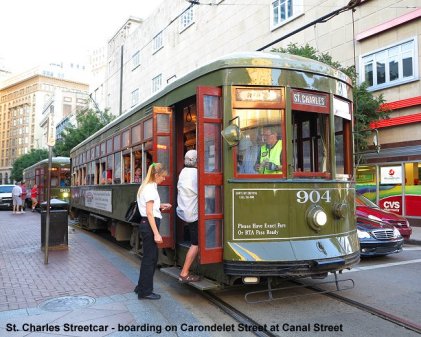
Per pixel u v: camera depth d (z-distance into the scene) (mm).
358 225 9055
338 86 6184
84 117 37688
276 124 5609
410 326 4754
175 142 6832
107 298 5887
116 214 10195
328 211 5758
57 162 23500
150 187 5852
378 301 5801
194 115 6711
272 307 5500
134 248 9242
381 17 16391
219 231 5477
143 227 5852
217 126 5535
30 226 16625
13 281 6934
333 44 18219
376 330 4676
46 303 5641
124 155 9766
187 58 30297
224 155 5449
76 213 17562
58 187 23219
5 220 19688
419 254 10055
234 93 5512
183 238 6754
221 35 25984
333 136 5941
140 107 8500
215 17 26688
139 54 39469
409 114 15672
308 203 5605
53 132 8883
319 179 5762
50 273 7562
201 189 5355
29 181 34625
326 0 18375
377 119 15773
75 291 6270
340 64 16656
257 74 5551
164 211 6605
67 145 36500
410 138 15648
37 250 10328
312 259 5336
